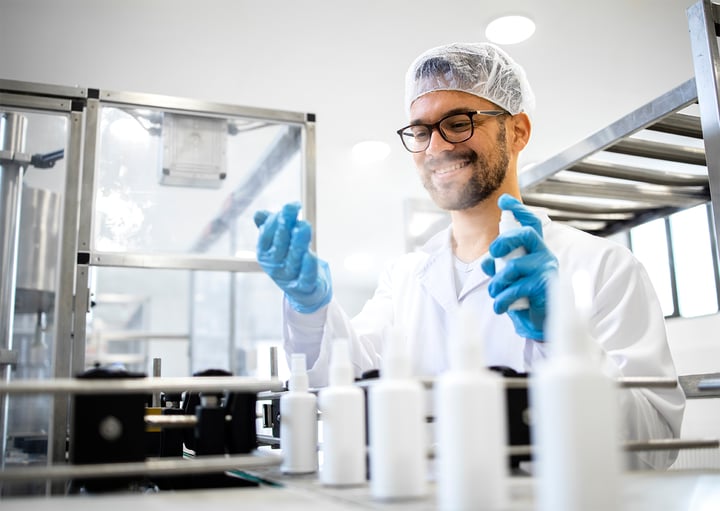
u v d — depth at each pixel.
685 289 3.46
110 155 2.06
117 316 5.97
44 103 1.97
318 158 3.81
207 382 0.84
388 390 0.67
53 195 1.99
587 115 3.30
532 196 2.58
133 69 2.87
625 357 1.17
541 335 1.07
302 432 0.94
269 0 2.42
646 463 1.09
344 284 7.09
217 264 2.11
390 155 3.79
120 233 2.02
